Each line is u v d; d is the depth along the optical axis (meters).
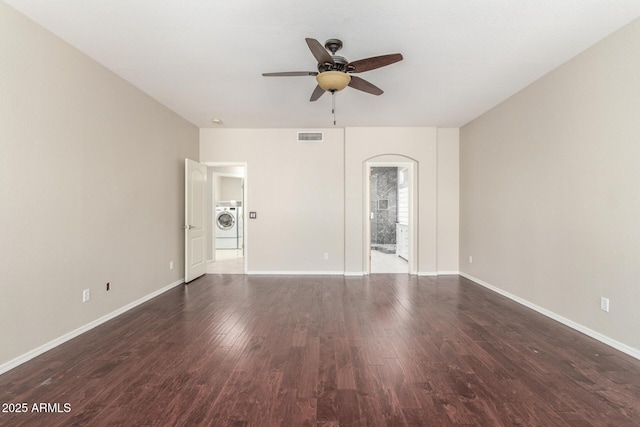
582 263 2.96
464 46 2.85
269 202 5.69
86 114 3.00
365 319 3.33
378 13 2.36
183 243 5.04
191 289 4.61
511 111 4.07
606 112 2.70
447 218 5.66
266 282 5.07
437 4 2.26
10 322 2.28
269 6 2.28
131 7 2.29
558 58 3.08
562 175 3.21
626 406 1.84
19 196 2.35
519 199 3.93
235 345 2.68
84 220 2.98
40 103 2.51
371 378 2.15
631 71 2.47
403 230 7.79
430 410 1.81
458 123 5.36
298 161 5.67
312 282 5.08
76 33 2.63
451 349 2.61
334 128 5.66
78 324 2.91
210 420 1.72
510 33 2.63
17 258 2.33
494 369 2.28
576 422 1.70
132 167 3.72
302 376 2.18
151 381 2.11
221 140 5.67
